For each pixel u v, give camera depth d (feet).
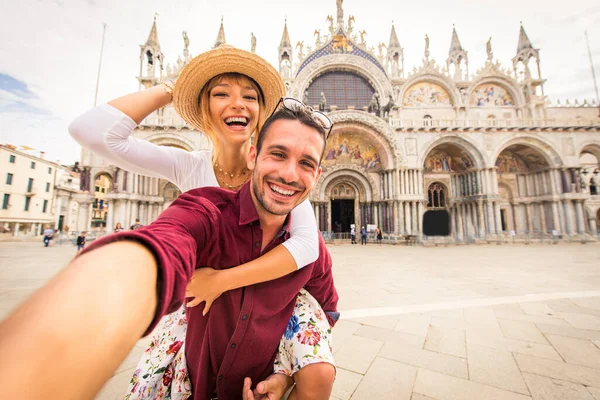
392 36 123.85
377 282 30.45
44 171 143.02
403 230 93.35
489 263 46.19
